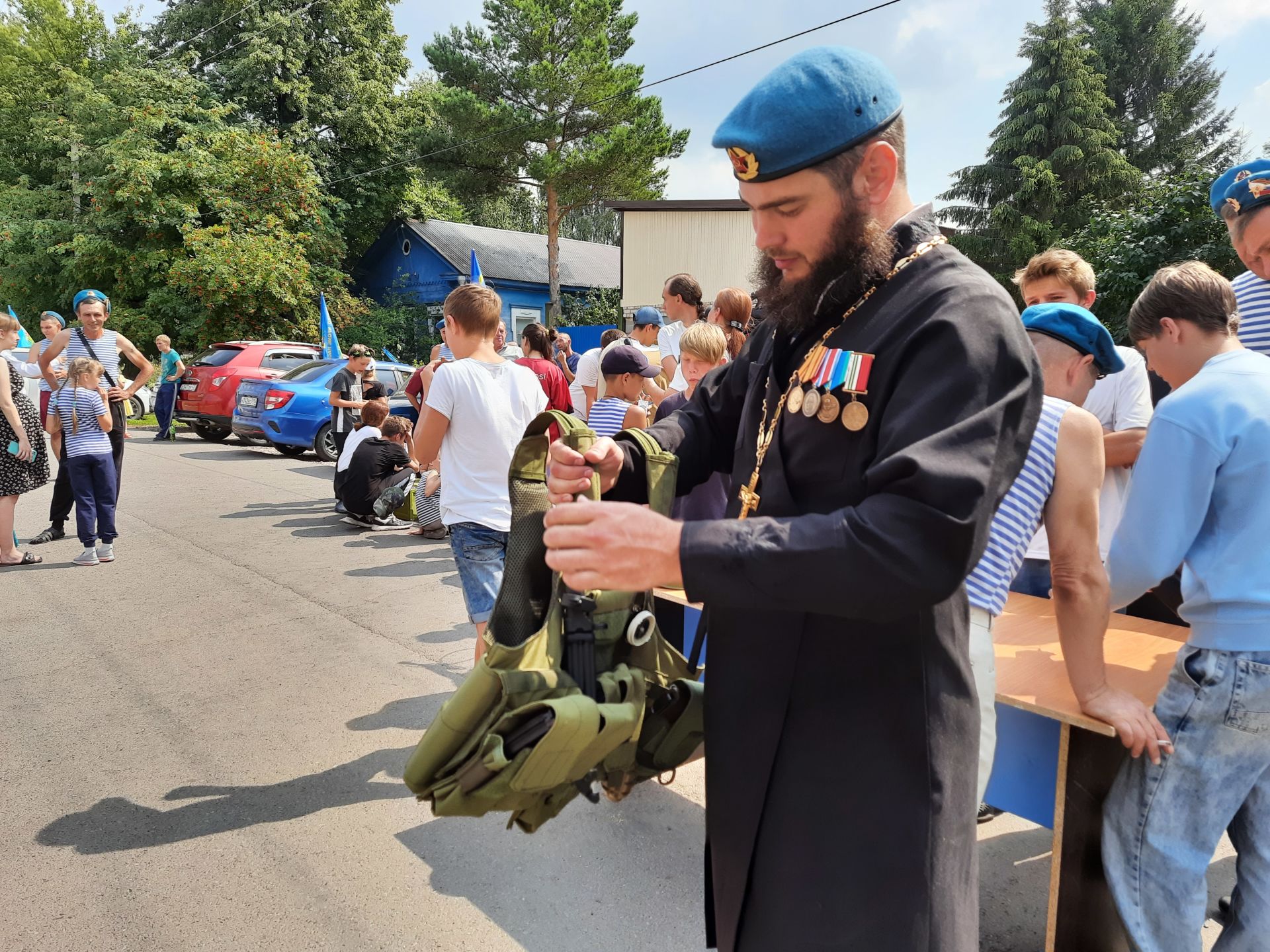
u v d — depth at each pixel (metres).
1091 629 1.75
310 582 5.51
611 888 2.46
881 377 1.05
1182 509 1.66
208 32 24.36
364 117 24.36
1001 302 1.03
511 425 3.06
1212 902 2.45
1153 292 1.89
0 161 24.17
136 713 3.55
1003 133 29.00
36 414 6.09
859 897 1.07
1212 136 32.84
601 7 22.70
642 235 17.91
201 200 19.88
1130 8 32.72
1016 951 2.20
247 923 2.28
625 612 1.38
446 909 2.35
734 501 1.26
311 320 20.25
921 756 1.07
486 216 41.53
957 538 0.87
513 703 1.22
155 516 7.50
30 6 25.95
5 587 5.31
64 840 2.65
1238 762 1.66
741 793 1.15
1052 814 1.96
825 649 1.10
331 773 3.09
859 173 1.06
